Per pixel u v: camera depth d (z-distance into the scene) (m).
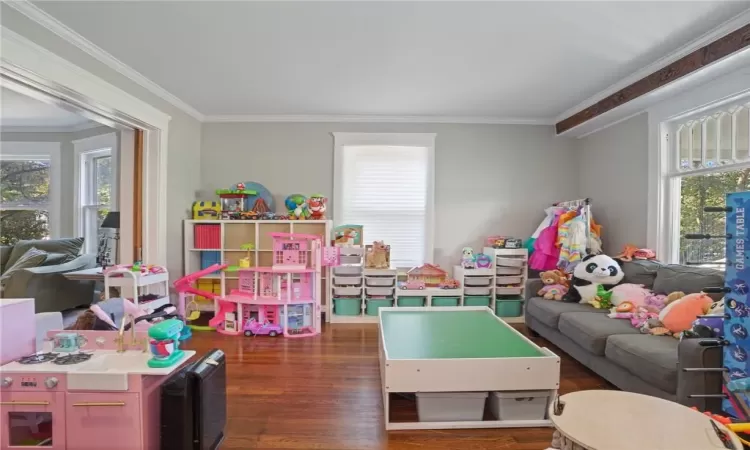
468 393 2.13
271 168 4.64
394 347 2.36
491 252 4.34
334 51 2.81
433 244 4.63
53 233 5.40
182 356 1.77
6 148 5.39
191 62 3.02
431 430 2.09
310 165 4.64
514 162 4.65
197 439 1.72
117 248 4.61
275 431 2.06
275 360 3.09
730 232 1.70
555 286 3.63
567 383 2.67
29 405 1.61
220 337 3.70
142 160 3.71
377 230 4.66
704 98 2.84
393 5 2.20
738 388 1.38
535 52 2.79
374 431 2.07
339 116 4.55
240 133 4.62
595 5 2.18
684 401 1.82
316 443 1.96
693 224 3.12
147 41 2.67
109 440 1.61
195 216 4.30
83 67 2.72
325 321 4.30
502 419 2.16
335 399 2.43
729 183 2.81
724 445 1.05
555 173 4.67
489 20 2.35
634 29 2.44
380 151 4.66
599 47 2.71
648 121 3.44
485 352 2.27
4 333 1.70
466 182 4.65
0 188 5.46
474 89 3.60
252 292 3.93
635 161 3.66
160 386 1.76
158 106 3.70
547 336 3.41
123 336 1.82
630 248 3.49
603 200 4.18
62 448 1.62
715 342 1.72
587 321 2.75
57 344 1.81
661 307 2.68
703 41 2.52
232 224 4.30
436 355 2.22
